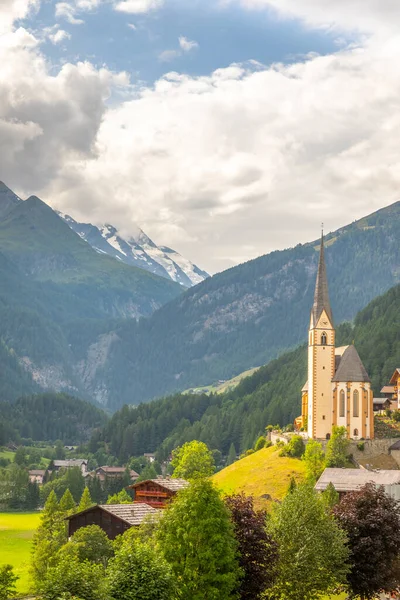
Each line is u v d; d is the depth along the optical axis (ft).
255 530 325.01
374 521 368.48
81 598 256.52
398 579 370.32
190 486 317.01
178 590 292.40
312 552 333.83
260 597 321.11
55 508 565.53
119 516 481.87
